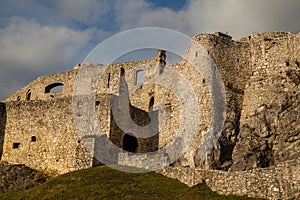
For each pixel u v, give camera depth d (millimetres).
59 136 49469
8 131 52062
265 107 47656
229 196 36094
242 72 51688
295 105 46156
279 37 52656
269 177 36719
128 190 37562
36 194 39062
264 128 45500
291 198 34438
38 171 48375
